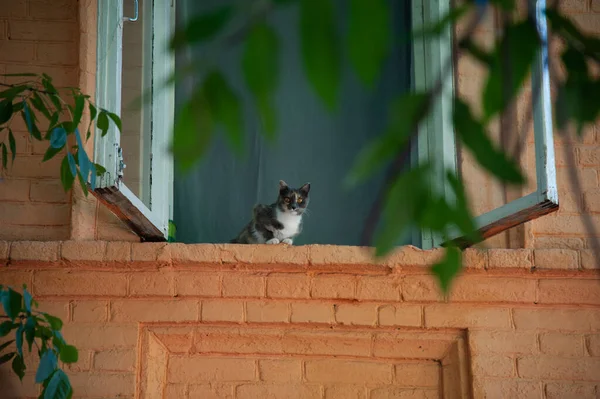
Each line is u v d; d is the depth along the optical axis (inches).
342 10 93.7
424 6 342.0
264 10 89.6
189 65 95.2
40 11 341.1
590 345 301.6
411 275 306.2
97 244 307.0
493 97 99.8
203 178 392.2
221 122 92.0
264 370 304.7
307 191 393.1
